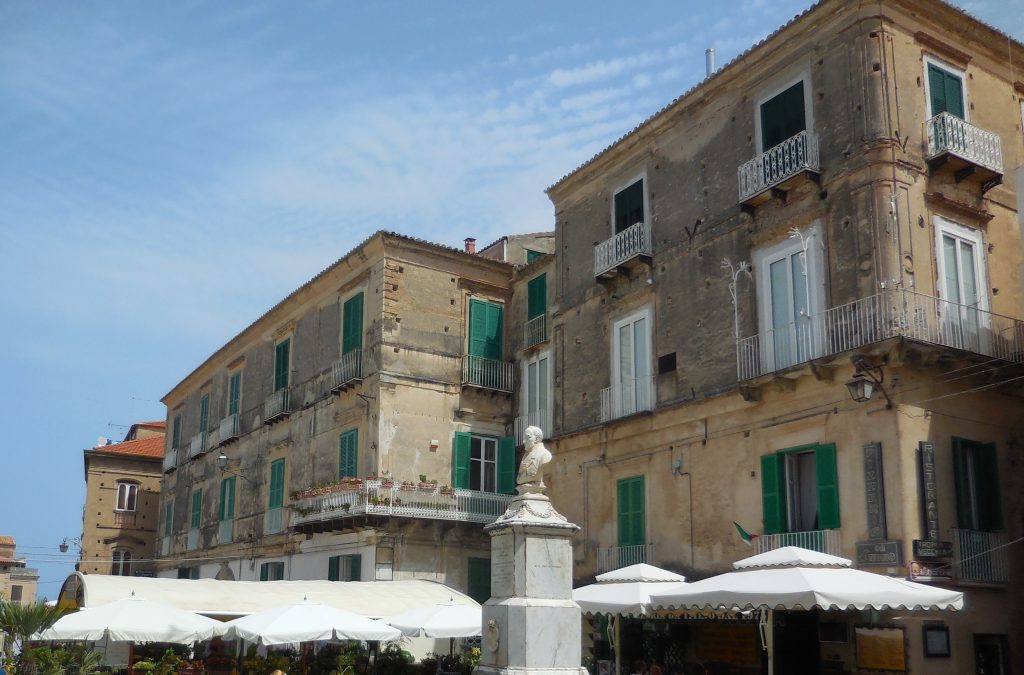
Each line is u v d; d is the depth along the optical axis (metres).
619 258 29.94
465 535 35.00
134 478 58.62
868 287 22.22
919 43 24.02
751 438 24.72
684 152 28.67
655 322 28.77
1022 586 22.00
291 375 41.47
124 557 57.25
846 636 21.08
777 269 24.88
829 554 20.62
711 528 25.47
